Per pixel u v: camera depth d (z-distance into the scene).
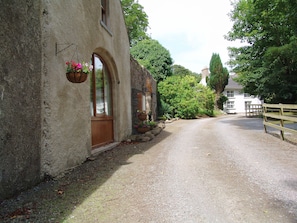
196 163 4.86
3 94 2.92
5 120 2.95
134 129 10.27
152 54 23.70
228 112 38.28
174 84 21.70
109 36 7.11
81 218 2.58
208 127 12.70
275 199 2.97
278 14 12.05
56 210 2.77
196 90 26.23
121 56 8.35
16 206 2.85
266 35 16.81
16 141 3.14
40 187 3.51
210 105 26.78
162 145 7.21
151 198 3.11
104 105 7.20
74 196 3.20
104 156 5.72
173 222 2.47
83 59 5.25
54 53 4.05
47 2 3.86
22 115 3.27
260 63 18.59
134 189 3.46
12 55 3.09
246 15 17.12
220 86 33.91
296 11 10.01
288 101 18.34
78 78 4.04
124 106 8.57
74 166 4.68
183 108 21.28
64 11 4.41
